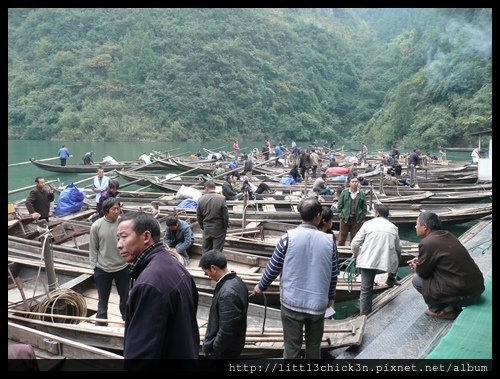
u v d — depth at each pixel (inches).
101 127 2319.1
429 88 1813.5
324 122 2765.7
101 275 195.8
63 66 2566.4
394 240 202.2
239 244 334.6
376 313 203.5
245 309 138.9
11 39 2942.9
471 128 1592.0
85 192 593.0
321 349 182.2
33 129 2341.3
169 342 96.2
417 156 727.7
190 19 3026.6
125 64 2578.7
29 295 264.8
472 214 435.2
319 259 140.6
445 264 169.8
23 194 831.1
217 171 746.8
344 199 321.4
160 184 673.0
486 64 1672.0
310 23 3334.2
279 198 527.2
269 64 2839.6
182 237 291.7
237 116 2566.4
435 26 2039.9
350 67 2940.5
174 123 2396.7
